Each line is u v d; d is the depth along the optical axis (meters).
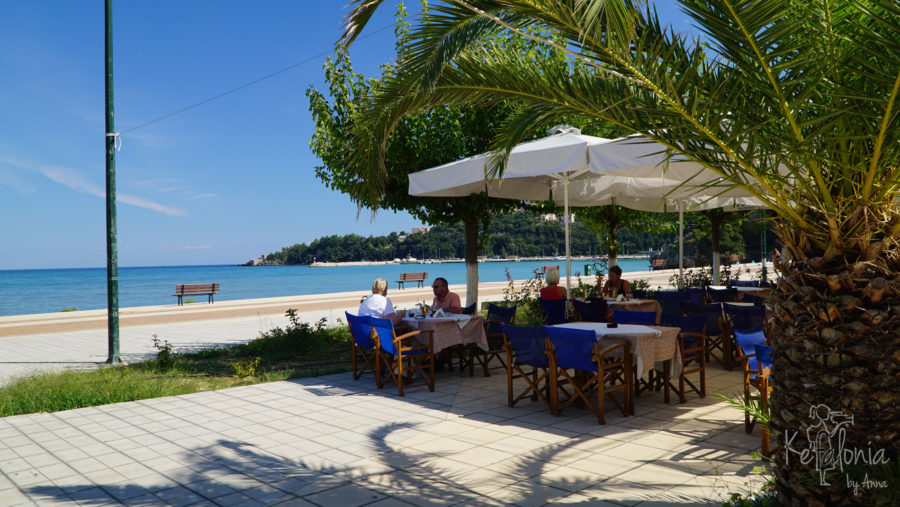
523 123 4.94
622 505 3.82
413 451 5.14
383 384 7.86
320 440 5.57
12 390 7.89
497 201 12.30
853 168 2.90
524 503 3.91
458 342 7.97
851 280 2.97
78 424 6.39
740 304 8.25
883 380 2.97
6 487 4.50
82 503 4.15
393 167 11.17
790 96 3.11
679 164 6.33
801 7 2.84
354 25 3.51
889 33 2.82
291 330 12.18
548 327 6.11
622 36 3.06
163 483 4.52
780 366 3.32
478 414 6.36
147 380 8.71
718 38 3.00
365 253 185.00
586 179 9.72
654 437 5.36
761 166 3.28
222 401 7.38
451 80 4.29
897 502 2.87
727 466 4.53
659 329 6.41
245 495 4.23
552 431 5.64
